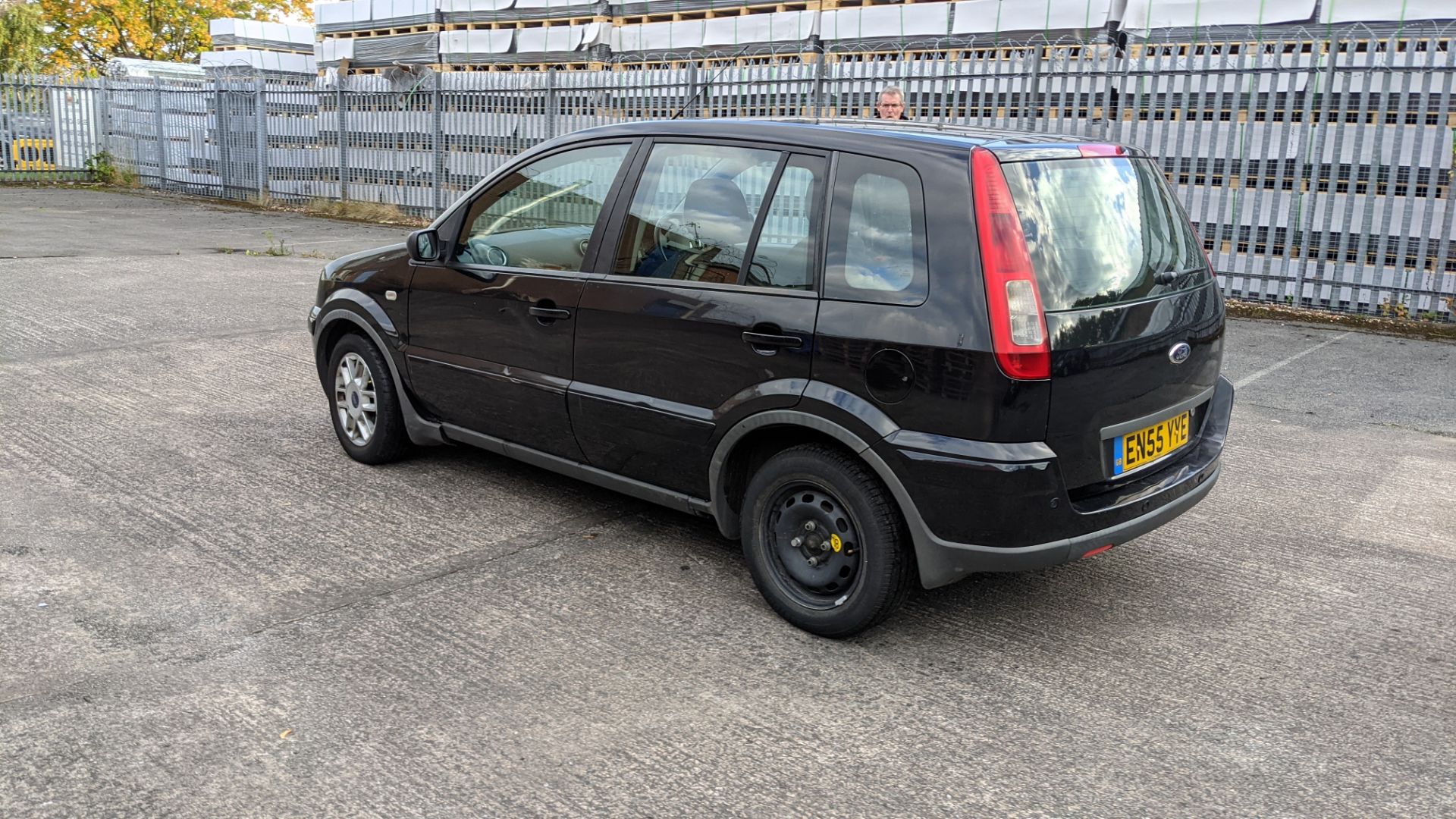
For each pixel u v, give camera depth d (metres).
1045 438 3.29
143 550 4.25
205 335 8.16
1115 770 2.97
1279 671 3.55
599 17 14.26
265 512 4.70
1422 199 9.12
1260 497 5.21
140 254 12.59
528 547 4.41
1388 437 6.21
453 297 4.72
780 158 3.76
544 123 15.02
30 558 4.13
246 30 22.11
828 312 3.51
